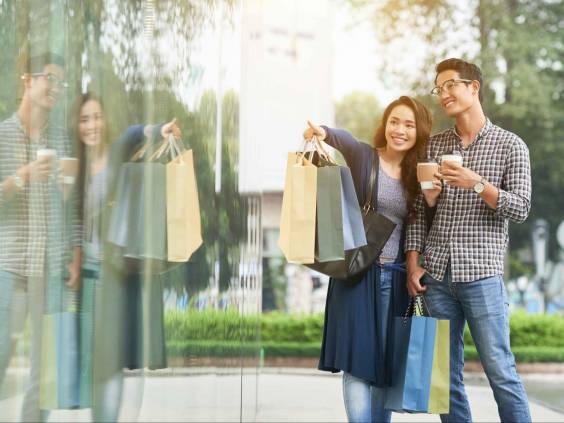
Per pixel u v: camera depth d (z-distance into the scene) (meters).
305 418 8.30
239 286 5.64
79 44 3.30
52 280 3.25
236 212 5.48
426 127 5.26
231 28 5.05
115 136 3.42
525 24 21.72
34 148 3.23
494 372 5.14
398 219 5.30
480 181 4.99
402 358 5.16
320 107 25.56
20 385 3.22
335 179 4.96
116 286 3.43
